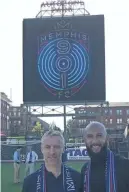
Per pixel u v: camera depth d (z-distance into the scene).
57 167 3.96
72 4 34.72
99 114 37.19
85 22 33.44
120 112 123.25
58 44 33.28
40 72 33.00
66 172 4.02
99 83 32.75
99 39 33.16
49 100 32.91
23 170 19.53
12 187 14.98
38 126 55.25
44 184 3.95
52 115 35.16
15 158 16.55
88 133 4.22
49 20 33.66
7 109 112.19
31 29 33.56
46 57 33.06
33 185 3.97
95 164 4.17
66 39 33.31
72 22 33.47
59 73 32.94
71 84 32.78
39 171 4.02
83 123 51.03
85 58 32.81
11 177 18.50
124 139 27.42
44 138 3.96
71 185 3.97
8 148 28.83
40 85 33.00
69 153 27.92
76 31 33.38
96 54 32.94
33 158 16.36
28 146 17.53
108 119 121.94
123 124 116.31
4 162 28.08
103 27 33.12
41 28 33.56
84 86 32.78
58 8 34.88
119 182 4.08
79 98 32.78
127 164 4.14
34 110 35.03
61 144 3.95
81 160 27.70
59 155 3.94
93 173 4.15
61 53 33.16
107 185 4.08
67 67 32.91
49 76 32.91
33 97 32.97
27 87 33.06
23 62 33.28
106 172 4.12
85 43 33.09
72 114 35.75
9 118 113.44
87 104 32.94
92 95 32.72
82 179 4.15
